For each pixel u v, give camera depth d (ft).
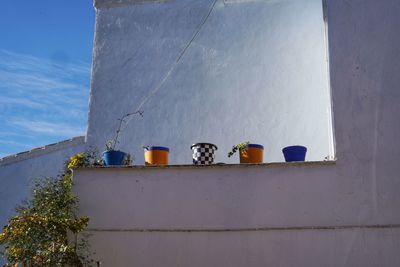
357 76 23.21
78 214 23.02
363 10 23.89
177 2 33.45
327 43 23.91
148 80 32.22
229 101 31.19
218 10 32.91
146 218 22.79
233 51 32.04
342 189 22.16
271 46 31.73
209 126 30.94
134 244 22.58
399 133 22.49
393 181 22.03
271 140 30.09
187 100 31.58
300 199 22.25
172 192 22.97
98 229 22.80
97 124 31.68
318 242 21.75
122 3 33.81
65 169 28.89
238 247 22.08
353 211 21.90
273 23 32.12
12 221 22.43
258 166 22.77
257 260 21.85
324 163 22.45
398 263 21.24
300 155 24.08
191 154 30.63
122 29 33.37
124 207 22.98
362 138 22.58
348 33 23.70
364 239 21.59
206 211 22.61
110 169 23.41
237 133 30.55
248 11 32.63
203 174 23.00
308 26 31.71
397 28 23.56
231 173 22.86
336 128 22.79
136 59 32.71
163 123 31.35
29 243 21.83
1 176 32.63
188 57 32.37
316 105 30.22
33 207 23.72
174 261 22.29
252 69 31.50
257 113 30.71
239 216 22.39
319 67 30.83
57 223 21.81
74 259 21.61
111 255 22.52
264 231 22.11
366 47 23.48
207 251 22.22
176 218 22.68
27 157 32.65
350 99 23.00
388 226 21.62
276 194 22.41
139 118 31.58
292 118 30.25
